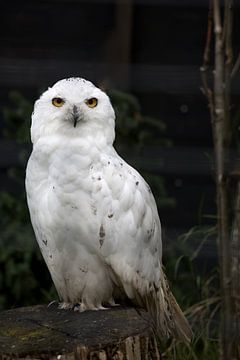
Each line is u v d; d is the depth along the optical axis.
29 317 8.27
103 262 8.59
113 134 8.75
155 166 12.12
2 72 14.09
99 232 8.42
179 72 13.80
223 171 7.05
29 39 14.58
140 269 8.66
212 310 10.29
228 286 7.20
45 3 14.50
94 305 8.80
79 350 7.36
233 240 8.88
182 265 11.48
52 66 14.11
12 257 11.45
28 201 8.76
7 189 13.09
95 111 8.57
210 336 10.07
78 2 14.32
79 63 14.09
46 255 8.77
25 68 14.11
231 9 6.98
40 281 11.51
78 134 8.52
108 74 13.95
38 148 8.57
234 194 9.58
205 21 14.09
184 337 9.05
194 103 13.88
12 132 12.46
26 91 14.09
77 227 8.45
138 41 14.14
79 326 7.91
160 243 8.97
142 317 8.17
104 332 7.71
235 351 7.61
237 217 8.60
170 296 9.10
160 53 14.12
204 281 10.57
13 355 7.30
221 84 6.96
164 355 9.52
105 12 14.27
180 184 13.45
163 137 13.91
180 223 13.35
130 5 14.02
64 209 8.44
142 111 13.91
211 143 13.91
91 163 8.44
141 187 8.68
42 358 7.29
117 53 14.04
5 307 11.44
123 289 8.81
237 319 7.93
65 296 8.88
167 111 13.92
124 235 8.48
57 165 8.44
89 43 14.28
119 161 8.67
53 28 14.45
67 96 8.54
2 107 14.07
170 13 14.09
